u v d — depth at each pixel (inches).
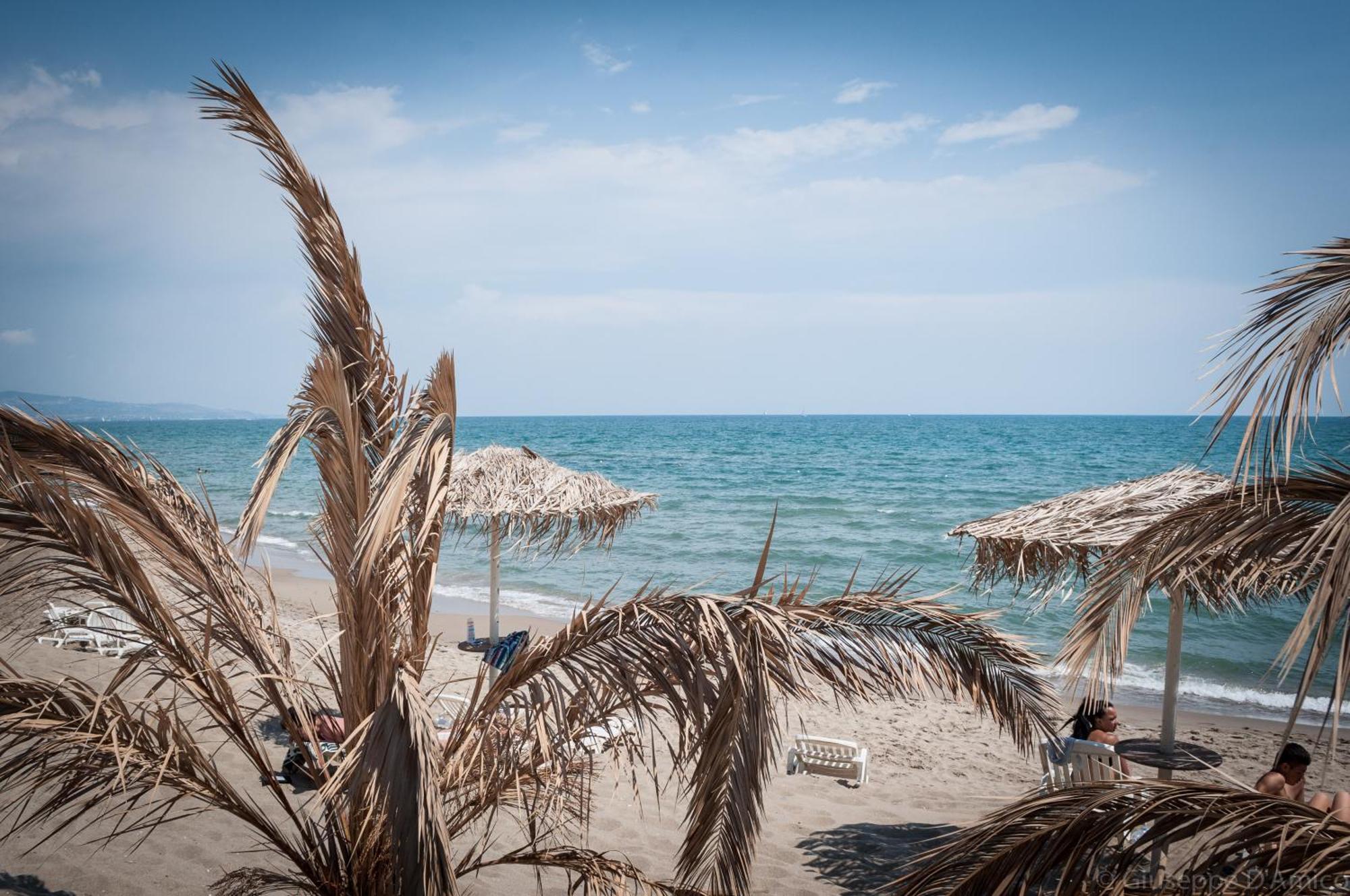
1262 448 100.2
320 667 145.6
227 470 2080.5
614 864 132.6
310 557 861.8
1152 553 139.3
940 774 313.6
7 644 324.8
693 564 872.3
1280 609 642.8
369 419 155.8
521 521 387.5
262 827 134.0
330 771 141.3
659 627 116.8
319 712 166.6
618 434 4185.5
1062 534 226.2
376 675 136.9
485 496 392.2
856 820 257.1
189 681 126.7
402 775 93.5
